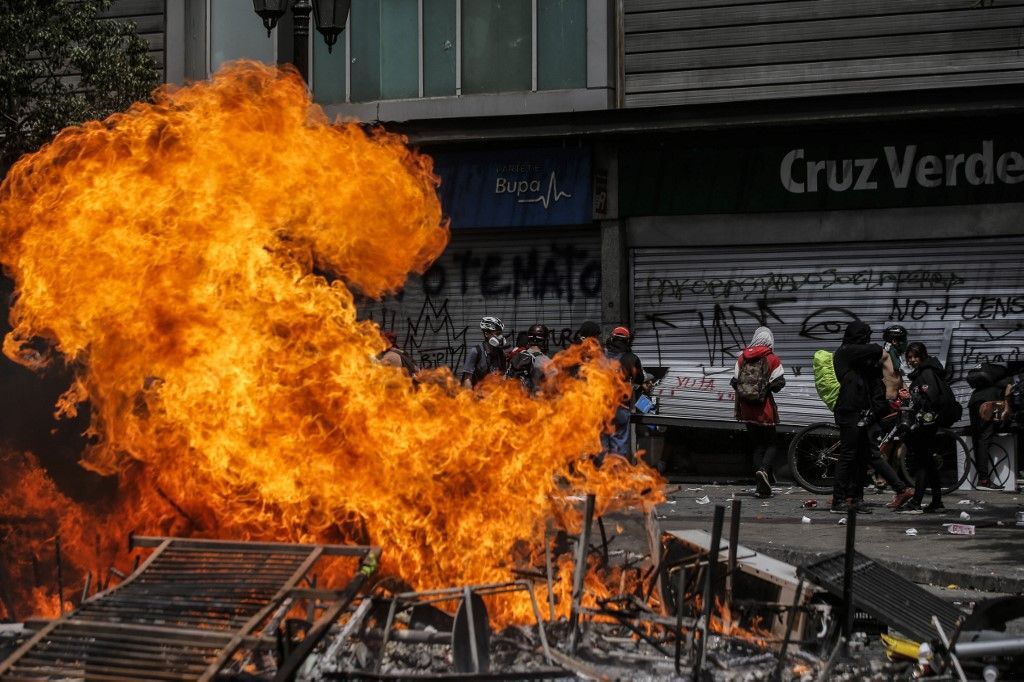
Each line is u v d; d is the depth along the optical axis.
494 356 13.32
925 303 15.30
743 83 15.94
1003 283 15.02
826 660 5.75
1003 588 8.02
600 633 5.98
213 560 5.49
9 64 14.85
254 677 4.87
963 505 12.77
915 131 15.23
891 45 15.41
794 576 6.11
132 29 15.83
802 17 15.70
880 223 15.43
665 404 16.22
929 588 8.29
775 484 15.30
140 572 5.47
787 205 15.72
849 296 15.59
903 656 5.69
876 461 12.41
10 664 4.82
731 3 15.94
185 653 4.79
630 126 15.84
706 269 16.12
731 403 15.94
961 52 15.20
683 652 5.66
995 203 15.02
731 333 16.05
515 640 5.76
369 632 5.65
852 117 15.09
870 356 12.03
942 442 14.60
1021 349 14.95
